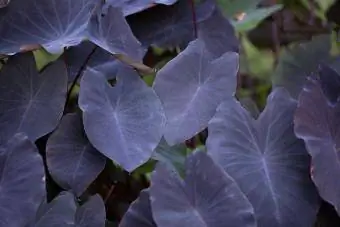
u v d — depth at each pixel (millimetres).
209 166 2508
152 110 2631
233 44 2969
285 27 3684
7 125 2637
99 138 2578
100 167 2621
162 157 2641
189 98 2674
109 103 2645
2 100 2652
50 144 2613
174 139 2619
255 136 2604
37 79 2654
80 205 2652
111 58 2881
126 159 2564
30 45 2648
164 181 2496
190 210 2506
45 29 2717
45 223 2521
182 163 2654
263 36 3695
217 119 2578
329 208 2625
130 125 2619
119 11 2662
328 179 2543
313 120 2578
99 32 2662
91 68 2752
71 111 2824
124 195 2957
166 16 2945
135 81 2670
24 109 2643
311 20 3674
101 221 2586
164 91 2656
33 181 2486
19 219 2471
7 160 2504
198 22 2957
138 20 2939
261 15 3217
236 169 2553
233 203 2482
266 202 2547
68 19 2721
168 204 2482
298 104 2578
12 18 2697
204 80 2701
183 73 2682
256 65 3793
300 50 3031
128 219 2523
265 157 2602
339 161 2594
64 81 2639
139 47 2656
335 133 2619
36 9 2713
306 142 2545
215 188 2498
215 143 2555
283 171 2590
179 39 2939
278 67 3018
